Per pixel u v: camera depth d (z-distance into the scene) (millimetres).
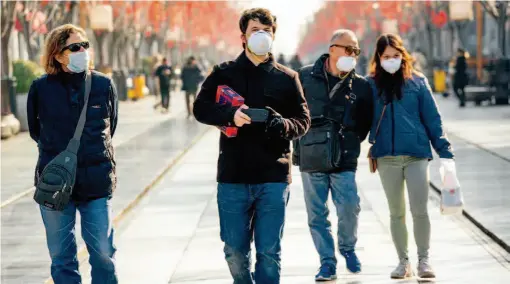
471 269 10586
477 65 54219
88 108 7973
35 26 38469
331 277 10148
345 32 9852
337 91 9938
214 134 31344
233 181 7820
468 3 40844
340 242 10344
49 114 7961
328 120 9953
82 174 7926
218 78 8000
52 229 8047
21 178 19547
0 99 30047
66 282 8133
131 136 30047
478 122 30875
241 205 7879
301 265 11047
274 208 7828
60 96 7965
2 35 30438
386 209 14961
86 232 8086
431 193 16484
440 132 9773
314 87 10008
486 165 19484
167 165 21328
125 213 15188
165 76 44812
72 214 8086
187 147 26016
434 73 55906
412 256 11383
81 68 7855
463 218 13891
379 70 9859
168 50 85812
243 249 7977
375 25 84938
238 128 7805
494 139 24859
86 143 7941
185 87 39656
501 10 42594
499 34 42969
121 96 56750
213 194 17188
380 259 11234
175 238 13023
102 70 49719
